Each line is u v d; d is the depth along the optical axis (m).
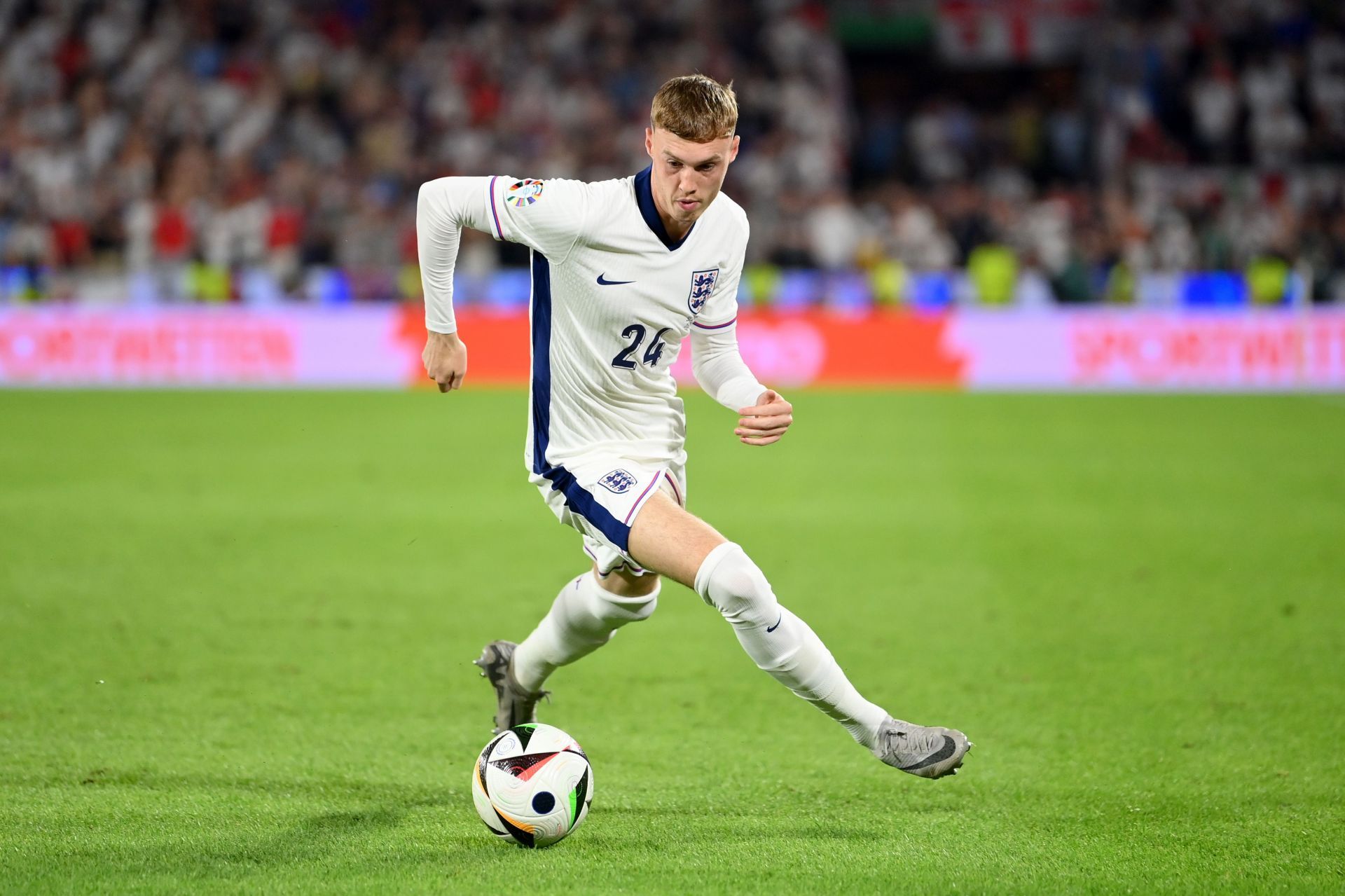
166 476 35.81
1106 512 31.84
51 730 16.39
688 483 35.81
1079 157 81.44
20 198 70.88
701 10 83.19
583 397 13.74
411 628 21.66
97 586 24.08
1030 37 87.88
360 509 31.75
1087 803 14.30
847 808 14.08
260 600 23.33
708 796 14.45
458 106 77.06
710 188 12.55
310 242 68.38
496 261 66.69
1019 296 66.62
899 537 29.19
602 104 77.81
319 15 79.81
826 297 65.50
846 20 88.62
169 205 69.31
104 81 76.12
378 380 59.56
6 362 59.03
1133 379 59.81
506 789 12.60
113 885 11.76
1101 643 21.05
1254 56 83.12
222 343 59.44
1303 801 14.36
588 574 14.63
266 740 16.14
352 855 12.52
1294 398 55.88
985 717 17.45
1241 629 21.83
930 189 80.62
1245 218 72.31
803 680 12.93
